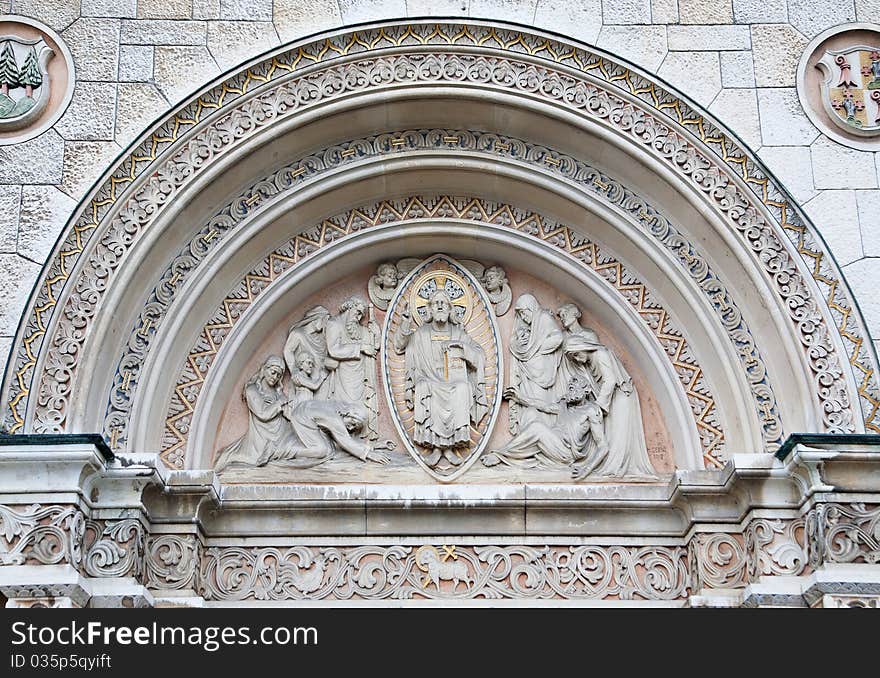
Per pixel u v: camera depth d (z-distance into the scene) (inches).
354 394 416.2
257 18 404.8
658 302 414.0
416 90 403.5
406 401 415.8
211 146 392.8
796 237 389.1
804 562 362.3
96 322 370.6
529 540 393.4
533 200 421.1
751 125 401.1
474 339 424.8
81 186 383.9
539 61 406.0
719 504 384.8
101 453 353.7
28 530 340.5
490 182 419.5
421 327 424.5
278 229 413.1
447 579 388.5
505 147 416.8
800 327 379.9
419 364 418.6
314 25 404.8
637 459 408.2
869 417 368.5
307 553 389.4
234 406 413.1
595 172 414.9
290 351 418.0
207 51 401.1
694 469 388.8
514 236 422.6
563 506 392.2
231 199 405.4
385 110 406.6
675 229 408.5
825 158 398.0
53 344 366.3
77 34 400.5
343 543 391.2
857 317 378.9
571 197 413.4
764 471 368.2
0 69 392.8
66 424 359.6
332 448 409.7
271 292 412.8
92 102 393.1
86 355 366.9
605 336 425.1
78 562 344.5
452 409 410.3
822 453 354.9
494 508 390.9
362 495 389.4
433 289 428.8
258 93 398.6
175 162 390.3
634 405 414.9
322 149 413.1
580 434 408.5
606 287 417.4
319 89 400.8
